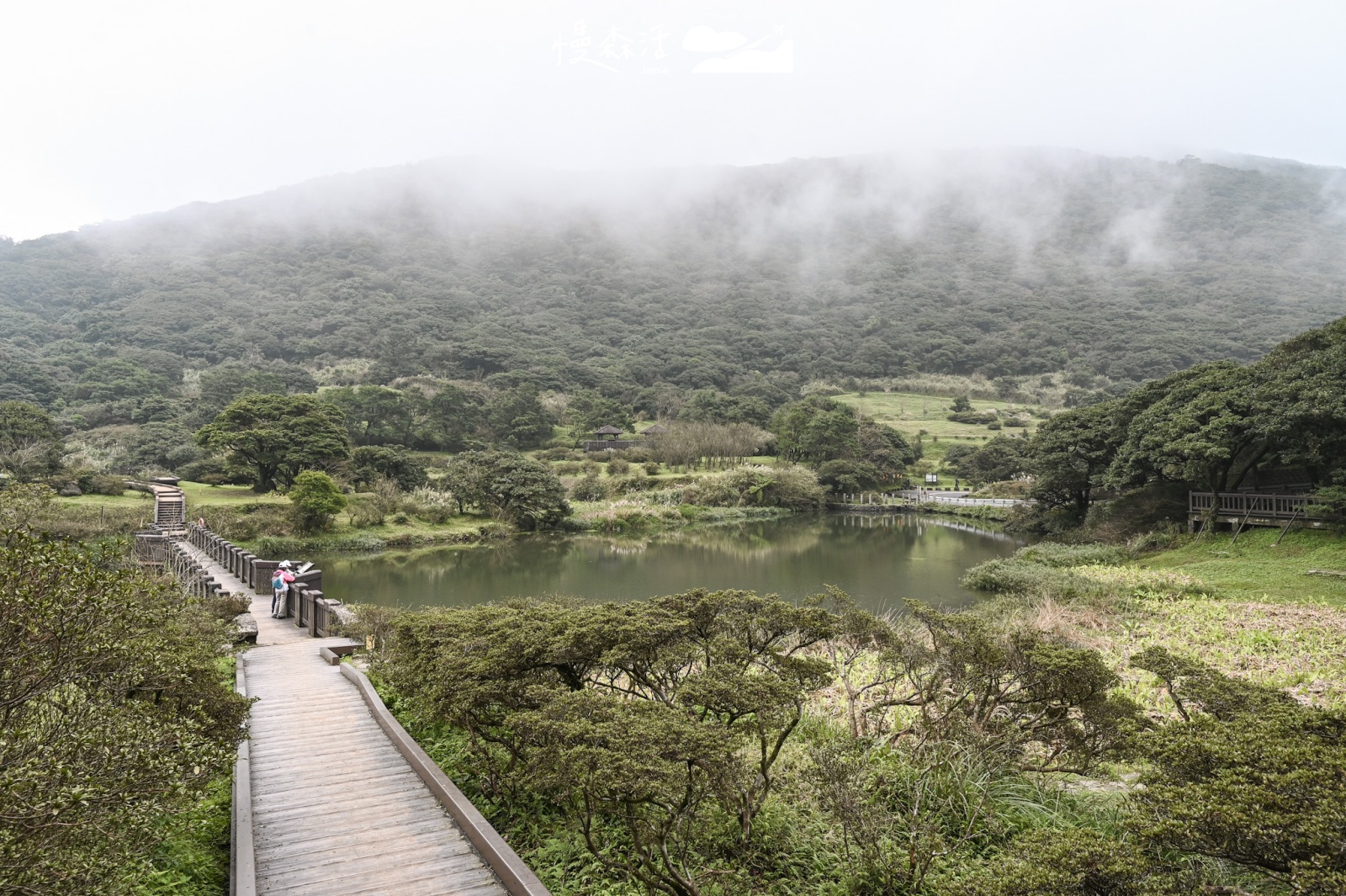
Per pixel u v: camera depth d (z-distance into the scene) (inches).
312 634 614.2
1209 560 986.1
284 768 309.4
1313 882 131.4
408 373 4672.7
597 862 241.6
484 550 1635.1
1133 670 504.1
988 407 4325.8
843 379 5349.4
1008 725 305.4
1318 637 587.2
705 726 206.4
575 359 5703.7
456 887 218.1
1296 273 7426.2
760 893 230.2
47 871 128.6
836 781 250.5
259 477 2023.9
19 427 1814.7
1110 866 153.8
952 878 231.3
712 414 3545.8
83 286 6003.9
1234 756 174.4
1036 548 1237.7
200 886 221.3
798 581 1140.5
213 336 5088.6
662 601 321.1
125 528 1471.5
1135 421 1290.6
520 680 265.1
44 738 142.6
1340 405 940.6
